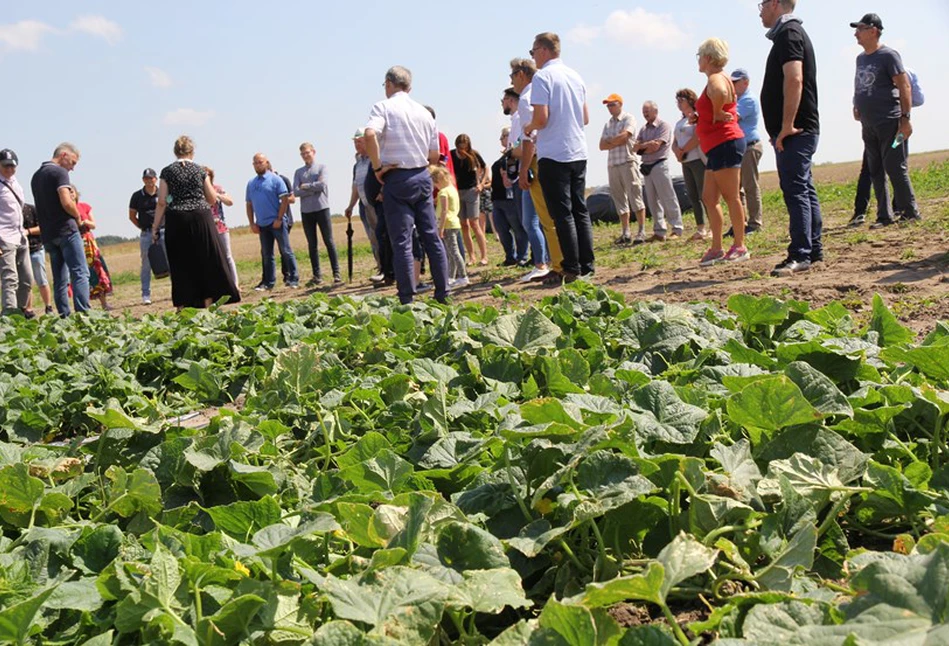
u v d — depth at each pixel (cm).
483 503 250
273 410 408
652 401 293
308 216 1463
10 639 192
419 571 199
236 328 748
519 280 1108
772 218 1739
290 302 878
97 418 356
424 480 275
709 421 288
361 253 2952
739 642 153
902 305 627
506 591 198
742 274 869
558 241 970
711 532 221
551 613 171
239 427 323
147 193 1484
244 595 192
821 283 755
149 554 230
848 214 1603
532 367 425
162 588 202
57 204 1166
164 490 311
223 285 1086
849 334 452
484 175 1490
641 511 238
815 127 829
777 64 813
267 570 217
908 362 331
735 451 256
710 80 911
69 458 351
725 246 1205
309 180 1445
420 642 184
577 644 169
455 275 1149
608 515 235
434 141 885
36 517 294
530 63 1021
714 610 184
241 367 572
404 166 848
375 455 305
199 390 541
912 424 298
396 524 230
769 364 378
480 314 592
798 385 290
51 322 964
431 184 871
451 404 374
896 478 240
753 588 216
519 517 243
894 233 1052
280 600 207
